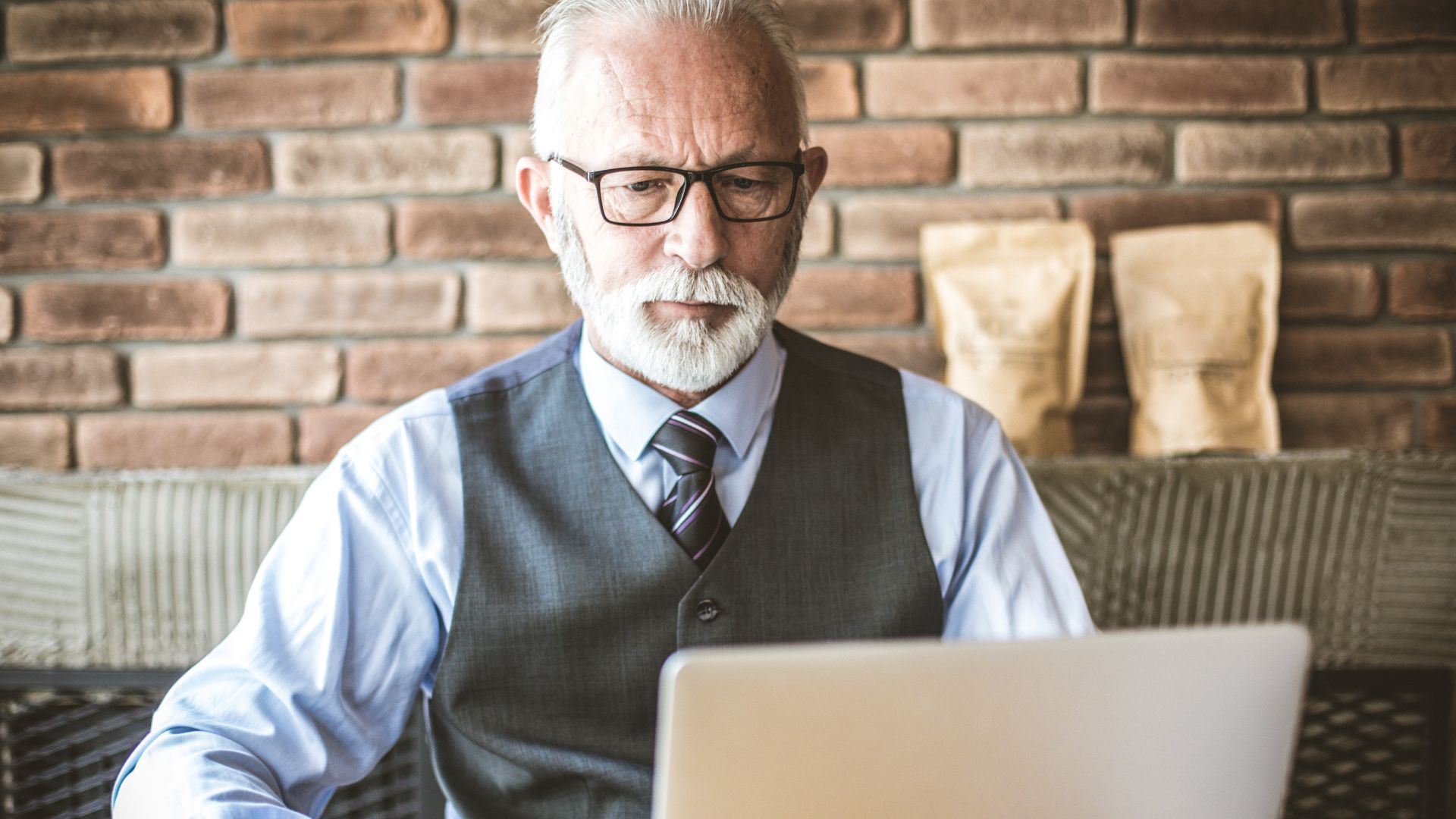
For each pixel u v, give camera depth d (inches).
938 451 41.5
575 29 37.0
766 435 39.9
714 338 36.4
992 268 61.5
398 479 38.9
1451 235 64.4
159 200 64.4
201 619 53.1
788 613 37.9
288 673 37.3
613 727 37.5
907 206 64.9
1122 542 54.1
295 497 53.1
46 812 53.6
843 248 65.1
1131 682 22.4
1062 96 64.4
